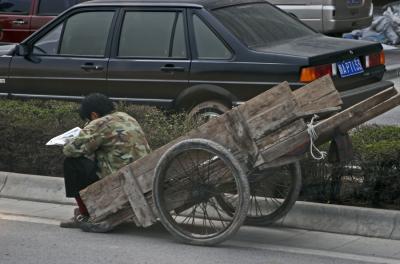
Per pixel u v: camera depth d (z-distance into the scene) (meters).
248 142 17.17
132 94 26.55
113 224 18.73
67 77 27.47
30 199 22.27
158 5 26.42
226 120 17.28
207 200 17.83
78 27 27.61
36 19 40.69
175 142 17.75
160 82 26.06
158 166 17.55
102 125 18.59
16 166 23.42
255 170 17.47
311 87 17.77
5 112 24.31
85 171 18.69
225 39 25.25
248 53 24.83
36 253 17.44
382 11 56.94
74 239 18.47
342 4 44.34
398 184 19.27
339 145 17.53
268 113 17.02
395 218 18.50
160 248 17.72
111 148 18.66
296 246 17.95
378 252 17.50
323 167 19.80
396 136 21.84
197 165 17.61
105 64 26.84
